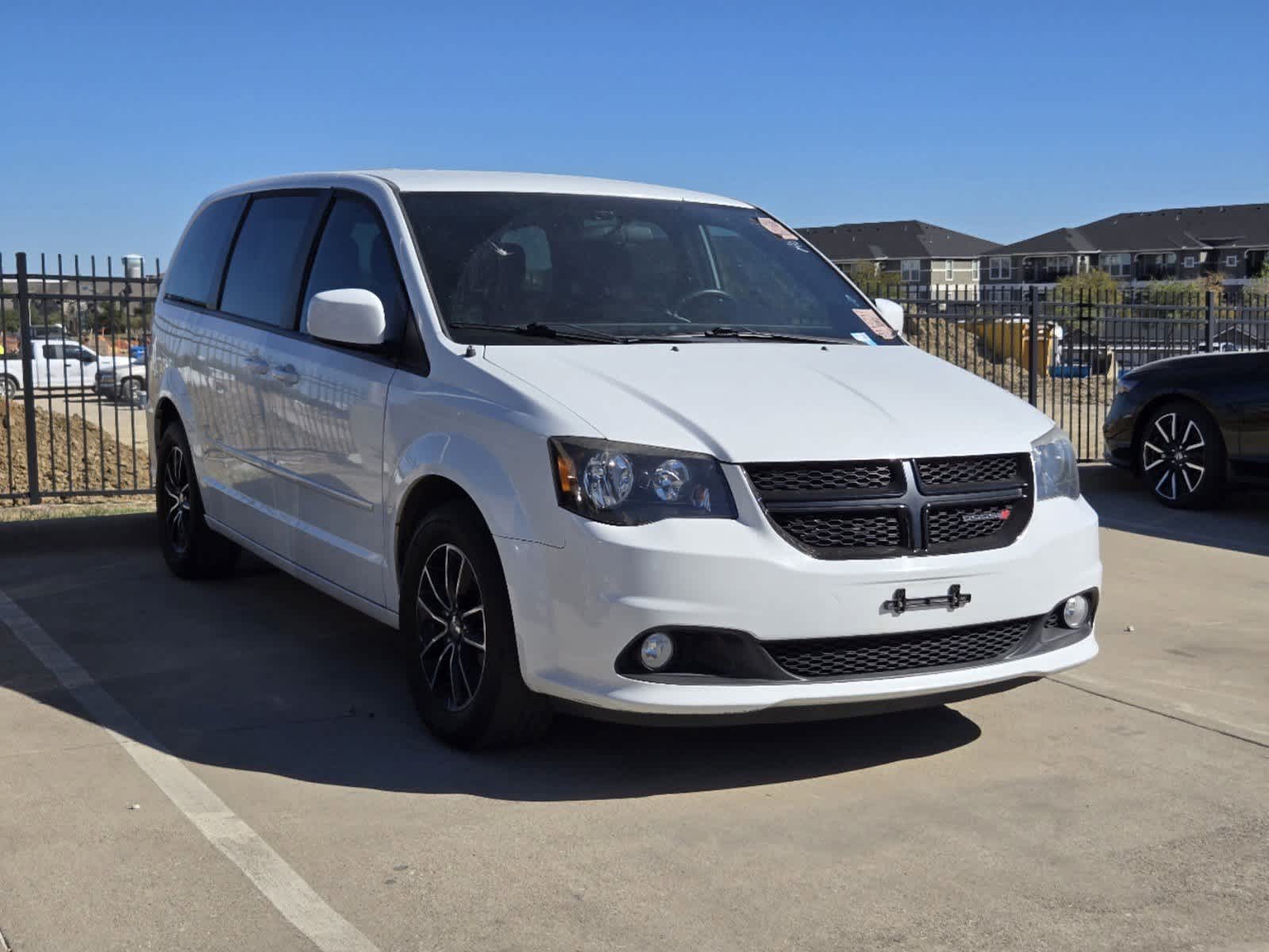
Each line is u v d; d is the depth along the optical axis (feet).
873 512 12.50
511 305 15.06
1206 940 9.97
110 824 11.68
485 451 13.00
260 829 11.64
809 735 14.57
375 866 10.92
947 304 41.68
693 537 11.92
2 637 18.12
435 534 13.64
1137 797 12.93
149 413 22.43
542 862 11.09
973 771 13.56
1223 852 11.62
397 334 14.94
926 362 15.96
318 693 15.74
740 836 11.73
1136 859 11.44
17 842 11.27
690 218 17.75
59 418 45.14
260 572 22.33
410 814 12.06
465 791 12.65
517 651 12.66
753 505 12.12
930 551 12.66
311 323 15.10
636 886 10.67
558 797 12.56
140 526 24.89
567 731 14.47
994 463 13.37
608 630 11.92
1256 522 29.45
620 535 11.91
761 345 15.39
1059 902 10.57
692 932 9.91
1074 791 13.05
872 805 12.57
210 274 20.67
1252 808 12.69
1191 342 46.03
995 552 12.94
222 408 19.20
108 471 37.19
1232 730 15.01
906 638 12.67
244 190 20.56
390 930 9.84
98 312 31.04
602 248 16.40
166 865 10.87
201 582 21.52
